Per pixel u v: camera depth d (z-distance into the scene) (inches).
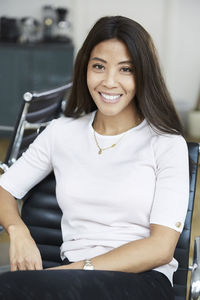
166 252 61.7
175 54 249.4
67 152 70.6
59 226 75.9
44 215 76.5
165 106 67.9
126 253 61.1
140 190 64.9
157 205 63.7
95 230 67.0
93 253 65.8
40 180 75.8
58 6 241.4
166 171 65.0
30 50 219.0
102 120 70.0
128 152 67.7
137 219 65.7
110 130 69.7
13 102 223.9
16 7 241.0
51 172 76.5
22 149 103.0
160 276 63.0
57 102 112.3
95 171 67.7
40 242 76.5
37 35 231.3
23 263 65.7
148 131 68.6
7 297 54.0
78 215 67.8
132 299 57.2
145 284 59.9
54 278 56.9
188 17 245.4
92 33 67.7
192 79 251.8
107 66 66.6
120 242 65.7
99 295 55.9
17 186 73.4
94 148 69.1
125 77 66.7
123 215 65.8
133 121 69.6
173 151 65.8
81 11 243.3
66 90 111.5
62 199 68.7
